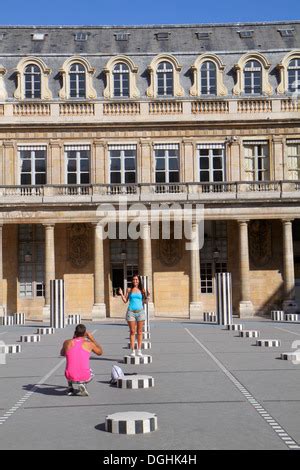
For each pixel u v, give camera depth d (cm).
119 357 2208
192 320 4744
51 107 5153
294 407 1302
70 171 5184
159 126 5172
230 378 1689
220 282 3991
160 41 5462
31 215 4941
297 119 5162
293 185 5003
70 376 1470
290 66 5253
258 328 3597
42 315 5131
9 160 5141
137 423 1090
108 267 5259
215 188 5022
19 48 5356
